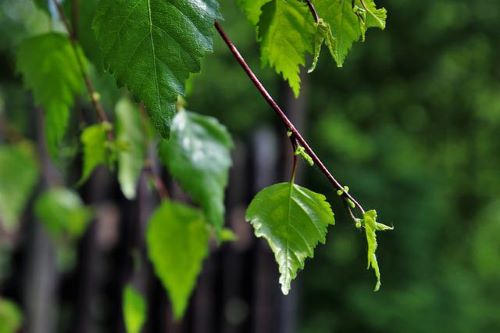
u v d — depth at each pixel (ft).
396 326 22.56
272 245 2.00
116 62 1.67
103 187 11.33
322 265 24.38
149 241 3.69
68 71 3.02
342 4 1.95
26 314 10.91
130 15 1.68
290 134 1.85
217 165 3.24
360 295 23.20
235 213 12.85
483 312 24.64
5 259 11.62
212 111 34.76
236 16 30.55
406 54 39.60
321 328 23.61
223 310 12.84
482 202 41.75
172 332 11.76
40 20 5.68
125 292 4.35
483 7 38.88
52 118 3.05
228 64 33.63
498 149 42.06
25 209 10.54
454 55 40.24
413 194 24.54
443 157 42.06
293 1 2.12
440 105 41.45
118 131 3.53
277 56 2.21
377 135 26.58
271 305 13.07
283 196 2.03
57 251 11.22
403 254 24.08
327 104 38.11
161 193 3.69
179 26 1.68
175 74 1.67
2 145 6.33
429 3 37.50
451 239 38.58
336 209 24.18
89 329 11.51
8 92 12.64
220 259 12.89
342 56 1.95
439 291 23.93
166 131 1.65
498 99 41.42
